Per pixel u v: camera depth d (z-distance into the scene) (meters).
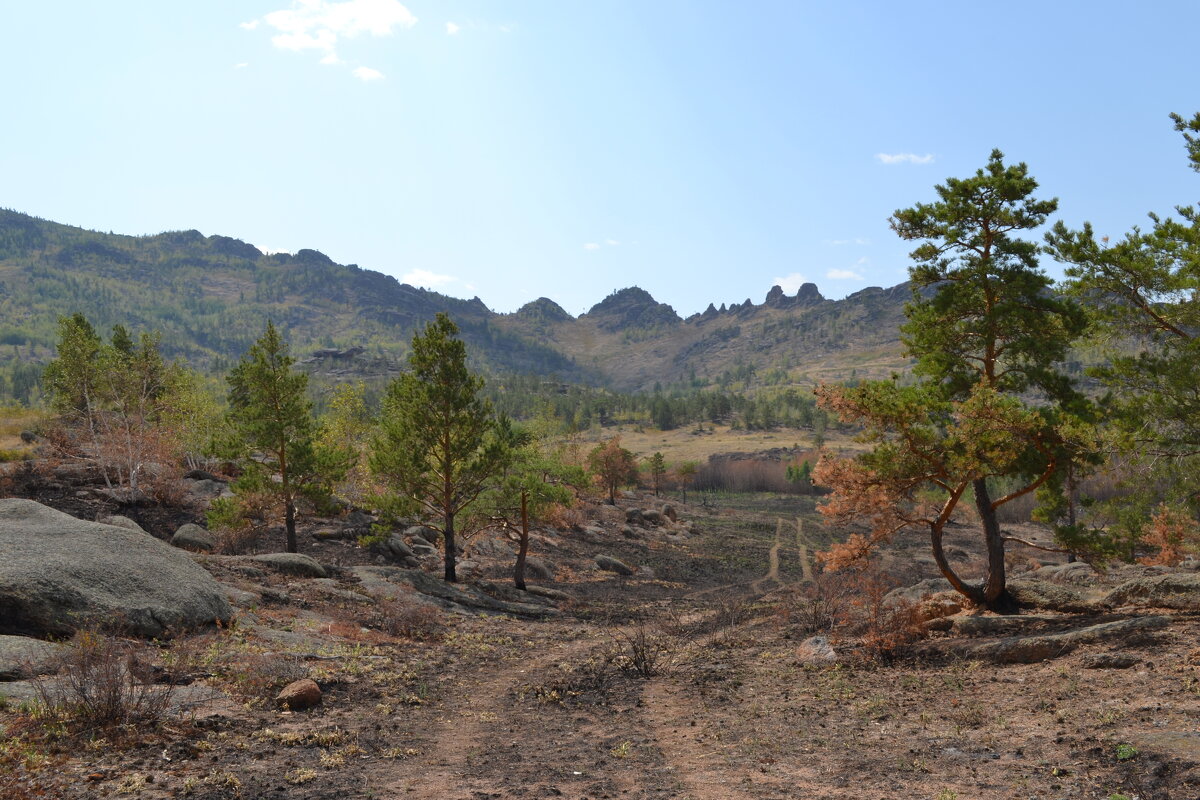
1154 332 16.47
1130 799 6.55
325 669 13.30
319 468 30.28
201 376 46.53
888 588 17.80
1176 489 15.30
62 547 13.73
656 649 19.69
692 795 7.62
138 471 35.72
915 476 18.50
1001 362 19.94
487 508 33.75
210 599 14.92
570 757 9.38
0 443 44.22
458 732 10.70
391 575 27.84
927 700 11.62
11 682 9.52
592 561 48.09
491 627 23.27
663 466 110.88
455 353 30.38
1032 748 8.38
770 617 25.38
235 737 9.03
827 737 9.91
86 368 37.44
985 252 18.78
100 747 7.93
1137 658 11.52
